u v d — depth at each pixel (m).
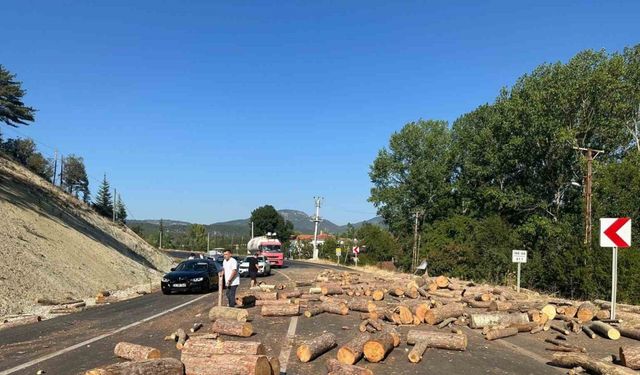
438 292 18.58
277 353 9.05
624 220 12.70
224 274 14.77
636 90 35.66
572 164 38.66
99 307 16.89
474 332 11.82
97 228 37.66
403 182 61.81
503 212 44.72
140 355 7.96
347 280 24.67
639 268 21.16
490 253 34.47
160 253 48.97
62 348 9.31
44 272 19.52
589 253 22.84
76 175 54.41
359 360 8.51
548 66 39.50
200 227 108.25
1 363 8.09
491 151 44.31
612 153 38.25
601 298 21.69
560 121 37.03
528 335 11.59
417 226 55.62
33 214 26.39
